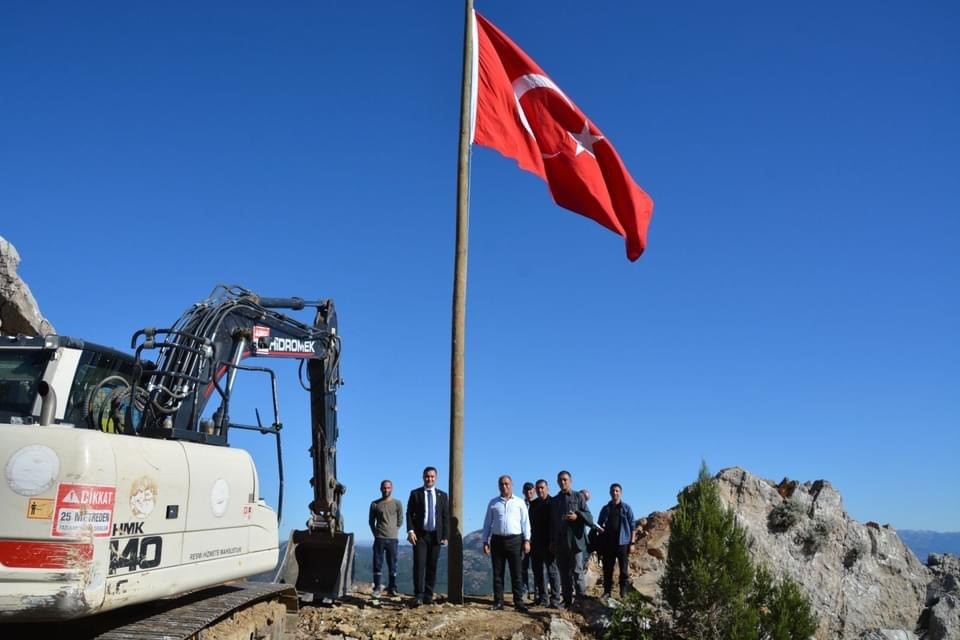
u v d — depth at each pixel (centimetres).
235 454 903
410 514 1416
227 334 1002
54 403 729
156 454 753
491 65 1555
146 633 739
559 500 1434
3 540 634
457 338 1452
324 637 1202
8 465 647
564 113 1588
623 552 1470
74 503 645
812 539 1727
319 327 1246
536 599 1472
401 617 1297
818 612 1677
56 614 632
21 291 1742
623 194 1622
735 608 1265
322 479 1273
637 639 1287
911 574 1777
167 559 753
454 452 1433
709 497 1350
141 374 860
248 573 916
